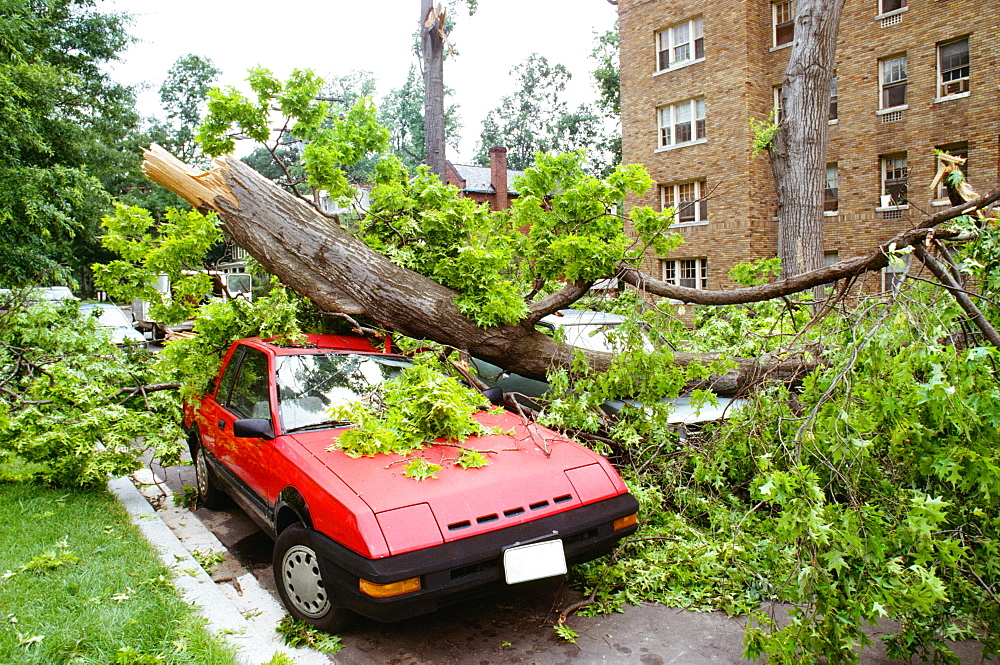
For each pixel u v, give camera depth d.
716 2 21.09
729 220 21.38
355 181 7.08
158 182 5.67
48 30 18.38
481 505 3.56
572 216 5.59
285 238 5.55
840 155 20.03
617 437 5.16
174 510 5.81
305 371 4.71
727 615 3.89
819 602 2.92
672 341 5.66
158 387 6.35
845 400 3.26
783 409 3.92
